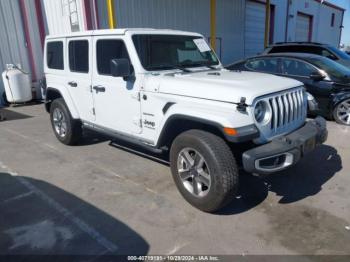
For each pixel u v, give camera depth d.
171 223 3.13
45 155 5.16
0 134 6.51
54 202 3.60
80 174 4.36
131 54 3.81
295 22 19.94
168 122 3.48
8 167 4.68
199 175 3.26
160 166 4.57
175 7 12.32
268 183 3.96
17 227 3.12
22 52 10.04
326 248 2.72
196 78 3.61
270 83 3.39
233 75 3.85
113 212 3.35
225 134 2.94
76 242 2.86
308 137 3.30
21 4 9.74
